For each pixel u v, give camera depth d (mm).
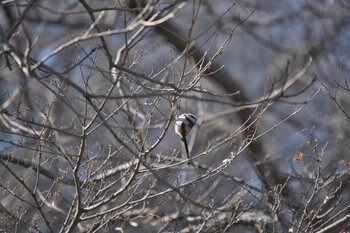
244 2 21578
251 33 21734
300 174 12352
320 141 17359
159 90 9492
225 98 19078
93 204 10789
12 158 12117
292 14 22109
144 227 13812
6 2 9289
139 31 8453
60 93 10047
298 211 11461
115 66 8000
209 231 11492
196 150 17969
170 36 17672
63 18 18797
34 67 7602
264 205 11633
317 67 20750
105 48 7922
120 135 11367
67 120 18109
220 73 18562
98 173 12398
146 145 11766
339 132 18391
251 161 14977
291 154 18516
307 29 22156
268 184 12812
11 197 14234
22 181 9867
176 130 11578
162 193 10039
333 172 11648
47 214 13586
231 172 16578
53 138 12281
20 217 10820
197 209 12656
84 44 18578
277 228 11984
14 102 12523
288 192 12398
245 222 12453
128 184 9828
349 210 12477
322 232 10922
